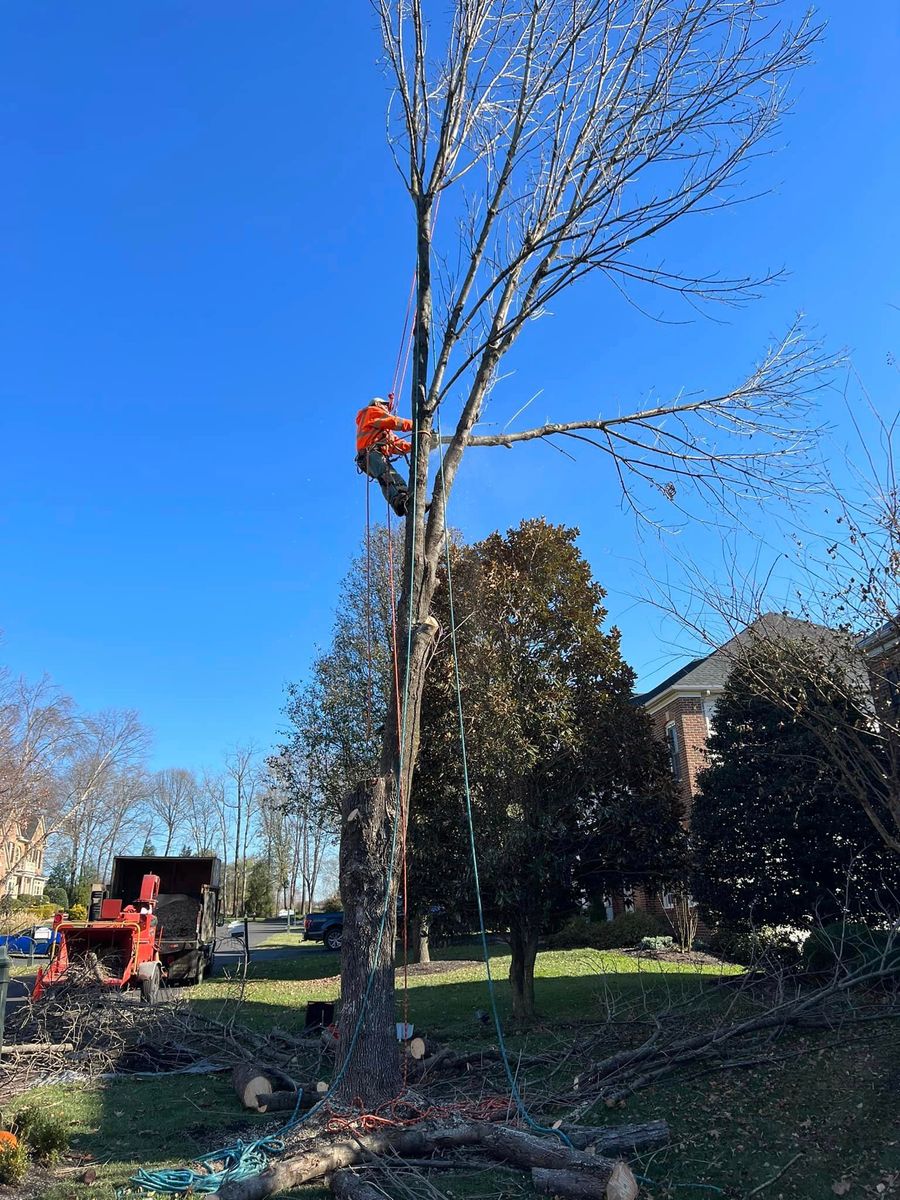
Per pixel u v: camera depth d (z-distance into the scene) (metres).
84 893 58.78
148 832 81.31
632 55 7.64
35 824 52.62
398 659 7.54
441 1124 6.10
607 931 21.47
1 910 39.22
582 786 11.59
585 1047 8.22
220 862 22.89
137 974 14.43
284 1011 14.21
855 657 8.52
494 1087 7.32
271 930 51.00
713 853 11.95
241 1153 5.82
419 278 7.96
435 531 7.68
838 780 9.70
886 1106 5.84
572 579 12.42
